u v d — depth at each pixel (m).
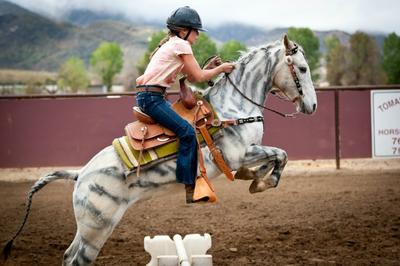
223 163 7.75
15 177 20.48
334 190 16.14
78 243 7.59
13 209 14.97
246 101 8.12
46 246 11.23
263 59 8.23
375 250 10.11
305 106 8.22
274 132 19.53
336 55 110.88
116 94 19.59
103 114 19.64
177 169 7.53
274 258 9.78
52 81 156.00
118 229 12.41
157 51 7.78
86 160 19.75
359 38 110.00
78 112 19.72
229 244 10.84
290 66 8.16
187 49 7.61
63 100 19.72
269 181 7.98
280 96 8.55
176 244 7.75
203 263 7.57
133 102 19.61
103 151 7.70
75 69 161.12
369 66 108.19
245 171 8.07
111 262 9.90
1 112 19.81
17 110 19.78
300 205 14.21
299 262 9.50
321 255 9.89
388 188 16.27
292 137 19.56
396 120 19.47
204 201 7.68
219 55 8.38
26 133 19.83
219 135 7.78
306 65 8.20
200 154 7.61
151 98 7.58
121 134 19.64
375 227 11.76
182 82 7.87
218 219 13.08
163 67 7.60
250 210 13.88
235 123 7.87
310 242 10.77
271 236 11.31
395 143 19.50
